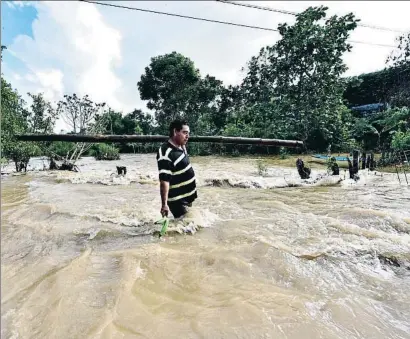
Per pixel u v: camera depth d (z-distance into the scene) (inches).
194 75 1338.6
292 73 952.9
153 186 305.9
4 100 450.3
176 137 138.3
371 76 1041.5
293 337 64.6
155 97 1423.5
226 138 168.9
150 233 135.6
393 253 109.7
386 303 79.7
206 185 309.4
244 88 1177.4
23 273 95.7
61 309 74.1
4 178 402.9
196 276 92.1
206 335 64.8
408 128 722.2
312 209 183.2
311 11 879.1
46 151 576.1
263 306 75.4
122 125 1550.2
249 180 323.3
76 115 603.5
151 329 66.7
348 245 116.8
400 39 851.4
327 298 80.5
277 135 941.2
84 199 225.0
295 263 100.4
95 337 63.8
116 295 80.4
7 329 66.7
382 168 488.4
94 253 112.7
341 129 901.8
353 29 861.8
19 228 146.2
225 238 126.3
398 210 180.5
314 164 637.9
